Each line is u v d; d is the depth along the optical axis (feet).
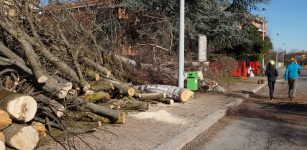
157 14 63.62
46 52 26.45
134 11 60.85
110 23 47.21
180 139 24.86
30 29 28.99
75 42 33.58
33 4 30.89
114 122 28.35
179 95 39.81
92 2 43.52
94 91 30.68
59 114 23.44
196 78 49.11
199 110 36.94
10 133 19.22
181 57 45.11
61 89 23.21
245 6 74.74
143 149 22.09
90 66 33.78
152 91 40.55
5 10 27.63
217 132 29.94
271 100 53.52
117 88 33.12
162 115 32.73
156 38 58.49
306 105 48.16
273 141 27.17
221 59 79.41
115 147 22.27
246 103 48.65
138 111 33.96
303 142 27.02
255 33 125.70
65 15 33.96
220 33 70.69
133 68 45.70
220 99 47.57
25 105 19.79
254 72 129.18
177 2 64.34
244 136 28.66
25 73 23.70
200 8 68.08
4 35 26.50
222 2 73.00
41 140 22.49
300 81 112.98
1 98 19.60
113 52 41.16
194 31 66.59
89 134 24.99
